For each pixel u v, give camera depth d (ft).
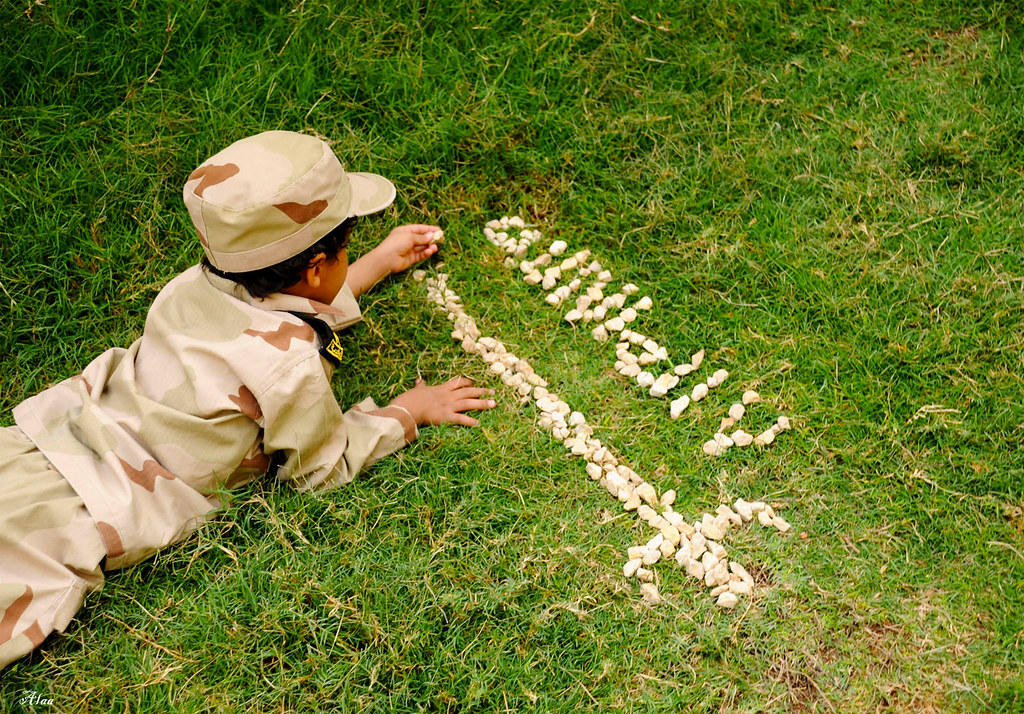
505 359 8.82
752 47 10.80
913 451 7.98
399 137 10.20
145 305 8.96
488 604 7.09
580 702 6.77
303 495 7.54
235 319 7.12
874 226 9.34
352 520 7.52
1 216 9.11
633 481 8.00
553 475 7.97
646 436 8.32
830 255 9.18
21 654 6.54
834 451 8.02
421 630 6.93
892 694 6.87
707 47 10.79
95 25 10.30
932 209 9.37
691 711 6.78
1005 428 7.96
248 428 7.20
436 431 8.16
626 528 7.72
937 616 7.16
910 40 10.77
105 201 9.39
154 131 9.84
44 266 8.95
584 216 9.84
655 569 7.47
